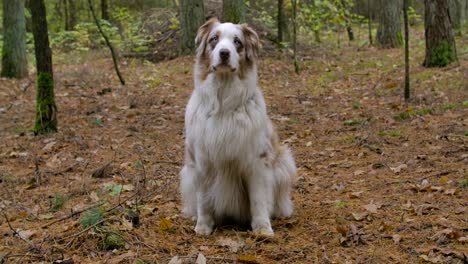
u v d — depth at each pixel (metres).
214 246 4.04
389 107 9.26
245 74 4.21
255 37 4.32
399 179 5.66
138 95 11.33
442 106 8.62
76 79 13.44
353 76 12.78
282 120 9.00
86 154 7.28
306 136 8.01
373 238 4.04
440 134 7.18
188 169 4.54
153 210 4.97
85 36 20.39
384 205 4.82
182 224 4.62
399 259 3.63
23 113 10.35
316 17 18.50
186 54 16.77
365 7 28.84
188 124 4.37
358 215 4.54
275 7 21.47
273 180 4.48
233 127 4.09
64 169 6.56
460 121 7.72
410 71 12.09
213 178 4.35
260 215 4.33
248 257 3.65
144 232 4.28
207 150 4.18
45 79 8.24
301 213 4.86
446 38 11.95
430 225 4.20
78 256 3.79
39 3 7.99
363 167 6.27
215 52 4.05
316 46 19.19
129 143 7.84
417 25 27.06
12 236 4.29
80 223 4.30
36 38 8.06
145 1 27.27
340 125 8.45
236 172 4.30
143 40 18.27
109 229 4.08
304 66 14.75
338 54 17.17
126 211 4.51
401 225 4.25
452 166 5.89
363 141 7.32
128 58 17.55
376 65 13.88
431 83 10.54
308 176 6.11
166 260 3.73
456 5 18.83
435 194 5.04
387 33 18.33
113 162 6.82
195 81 4.35
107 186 5.65
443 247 3.75
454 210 4.52
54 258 3.77
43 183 6.08
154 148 7.52
